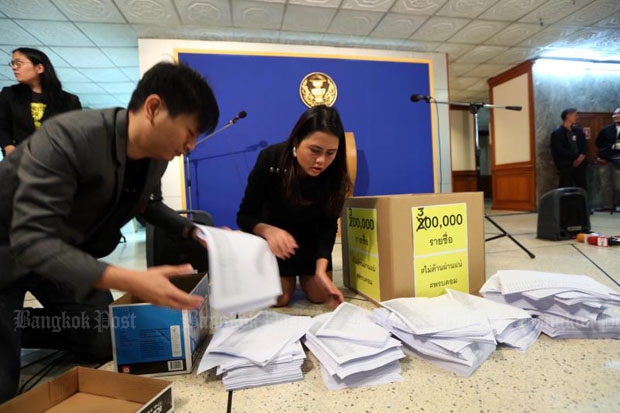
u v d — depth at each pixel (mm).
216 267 624
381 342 690
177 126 561
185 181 3043
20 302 683
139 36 3244
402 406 589
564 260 1600
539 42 3904
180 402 626
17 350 652
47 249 484
